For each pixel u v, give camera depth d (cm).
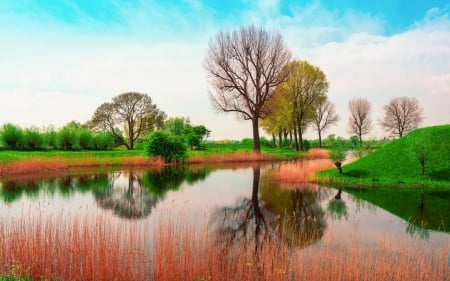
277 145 7500
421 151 1922
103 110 6150
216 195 1697
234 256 816
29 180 2227
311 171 2356
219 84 4597
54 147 4744
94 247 754
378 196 1590
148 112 6412
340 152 2169
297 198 1594
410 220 1158
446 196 1559
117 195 1692
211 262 716
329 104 6800
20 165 2597
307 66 5316
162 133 3641
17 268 686
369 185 1878
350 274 654
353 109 7512
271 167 3200
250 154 4112
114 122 6209
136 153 4262
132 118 6284
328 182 2039
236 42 4431
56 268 711
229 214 1283
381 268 704
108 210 1335
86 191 1809
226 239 958
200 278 669
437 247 881
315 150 4878
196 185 2038
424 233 1009
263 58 4409
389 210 1310
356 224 1107
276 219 1199
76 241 758
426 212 1268
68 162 3125
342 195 1641
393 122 7588
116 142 6316
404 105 7456
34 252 712
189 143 5634
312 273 680
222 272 700
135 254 785
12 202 1495
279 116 5319
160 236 775
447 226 1084
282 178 2238
